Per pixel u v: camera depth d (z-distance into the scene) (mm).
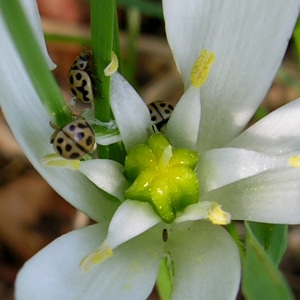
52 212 119
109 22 50
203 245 53
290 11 54
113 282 51
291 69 110
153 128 56
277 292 53
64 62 124
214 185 53
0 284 114
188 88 54
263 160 52
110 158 57
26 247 118
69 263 50
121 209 52
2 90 49
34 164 50
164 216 53
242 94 57
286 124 56
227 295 48
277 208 54
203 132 58
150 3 90
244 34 56
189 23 55
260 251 52
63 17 125
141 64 122
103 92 53
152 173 53
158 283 60
